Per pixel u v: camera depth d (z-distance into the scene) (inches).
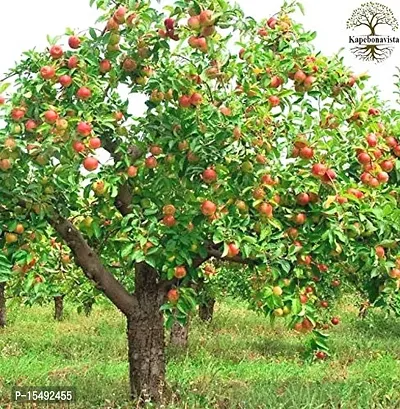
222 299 714.8
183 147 230.2
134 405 275.0
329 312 498.9
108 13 235.5
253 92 233.1
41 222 235.9
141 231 231.8
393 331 618.2
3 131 217.8
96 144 217.5
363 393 290.7
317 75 253.9
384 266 233.3
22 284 291.9
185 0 220.1
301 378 350.3
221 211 231.9
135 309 281.1
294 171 233.6
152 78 237.1
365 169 237.6
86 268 268.4
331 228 223.3
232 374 370.3
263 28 269.1
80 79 223.6
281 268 235.9
